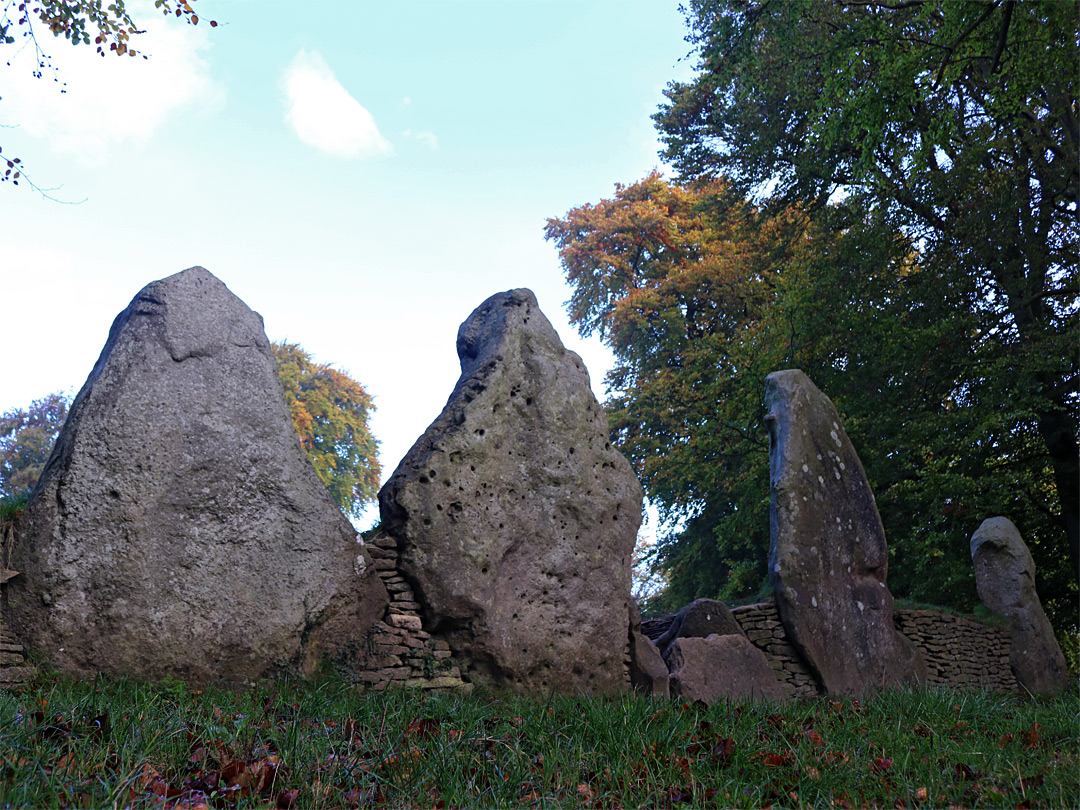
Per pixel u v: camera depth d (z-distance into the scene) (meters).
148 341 6.51
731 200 21.25
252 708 5.13
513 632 7.62
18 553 5.75
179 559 6.21
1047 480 18.38
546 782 4.22
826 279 18.25
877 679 10.05
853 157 18.22
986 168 17.56
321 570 6.81
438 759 4.30
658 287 24.95
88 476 6.01
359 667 6.85
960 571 15.98
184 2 10.16
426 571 7.33
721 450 20.69
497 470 7.93
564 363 8.85
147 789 3.54
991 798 4.28
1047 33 14.59
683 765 4.55
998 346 17.06
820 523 10.35
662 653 9.14
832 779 4.56
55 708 4.40
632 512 8.77
